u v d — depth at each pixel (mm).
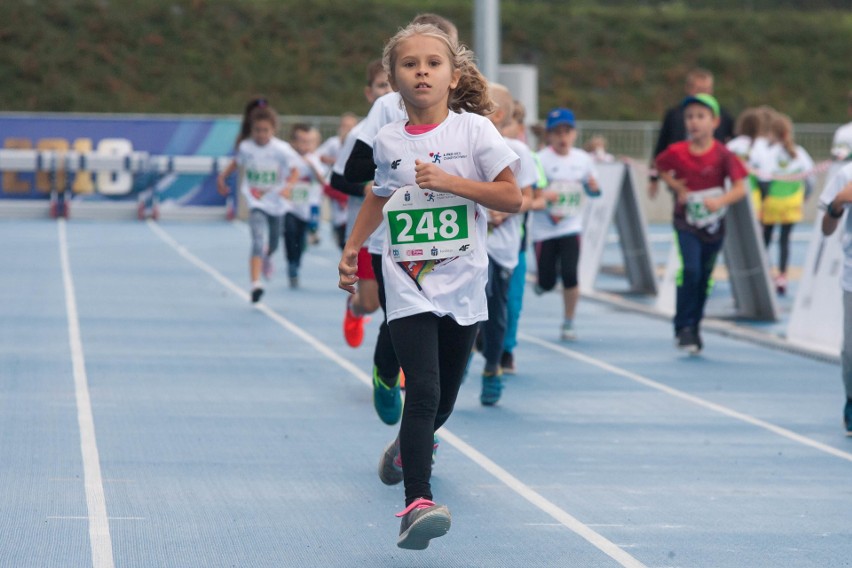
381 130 12422
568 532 13531
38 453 16547
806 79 117062
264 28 111312
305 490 15047
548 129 29281
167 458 16531
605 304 38344
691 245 26906
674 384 24141
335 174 19016
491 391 21016
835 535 13664
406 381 11930
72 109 101812
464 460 17078
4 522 13172
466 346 12516
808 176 38656
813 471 16953
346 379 23344
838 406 22203
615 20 119625
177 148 70938
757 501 15188
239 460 16562
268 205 35406
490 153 11969
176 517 13625
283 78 107938
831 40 120375
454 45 12312
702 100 26234
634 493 15438
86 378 22547
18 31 105750
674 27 120000
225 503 14305
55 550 12227
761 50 118938
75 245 52750
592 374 25078
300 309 34219
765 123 41438
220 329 29781
